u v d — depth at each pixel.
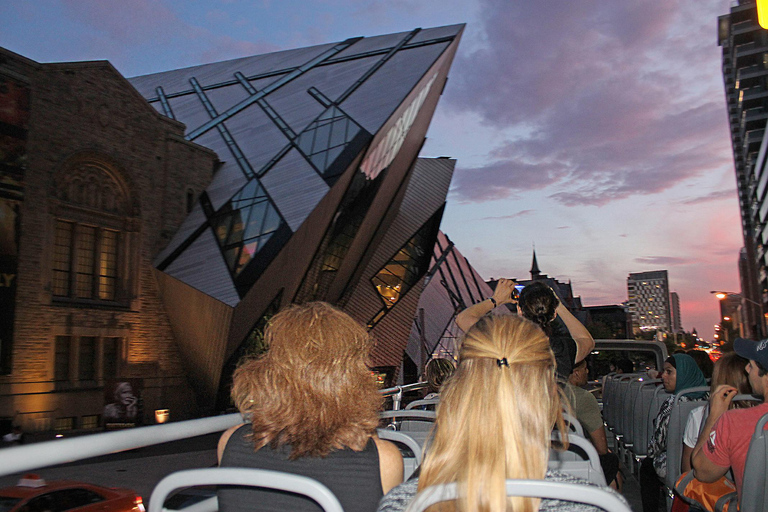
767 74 103.25
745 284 170.88
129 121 30.64
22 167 25.38
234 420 2.76
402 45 44.19
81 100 28.31
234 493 2.13
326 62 46.19
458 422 1.72
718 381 4.34
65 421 26.48
